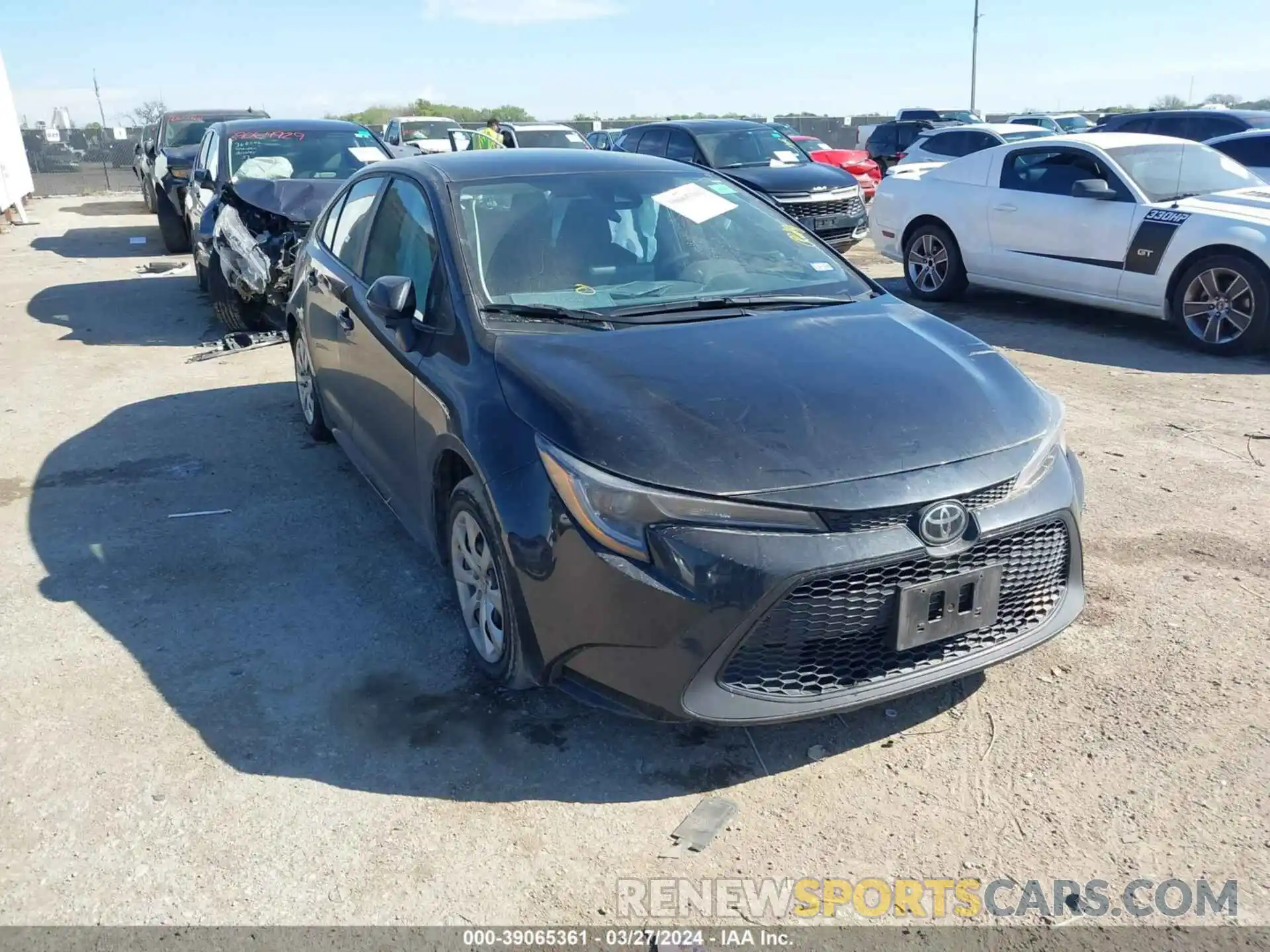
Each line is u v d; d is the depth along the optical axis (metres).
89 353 8.30
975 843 2.73
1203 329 7.87
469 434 3.22
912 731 3.21
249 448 5.90
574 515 2.85
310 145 9.99
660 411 2.95
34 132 26.83
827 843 2.75
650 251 4.07
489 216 3.99
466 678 3.53
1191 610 3.87
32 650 3.72
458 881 2.63
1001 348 8.07
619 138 14.88
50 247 14.92
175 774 3.03
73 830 2.81
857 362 3.28
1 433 6.25
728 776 3.02
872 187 16.48
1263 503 4.85
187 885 2.62
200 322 9.43
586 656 2.90
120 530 4.77
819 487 2.77
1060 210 8.67
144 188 19.75
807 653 2.83
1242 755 3.03
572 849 2.74
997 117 39.97
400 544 4.61
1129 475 5.25
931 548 2.81
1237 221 7.54
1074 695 3.36
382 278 3.94
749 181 12.04
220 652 3.70
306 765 3.08
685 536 2.72
